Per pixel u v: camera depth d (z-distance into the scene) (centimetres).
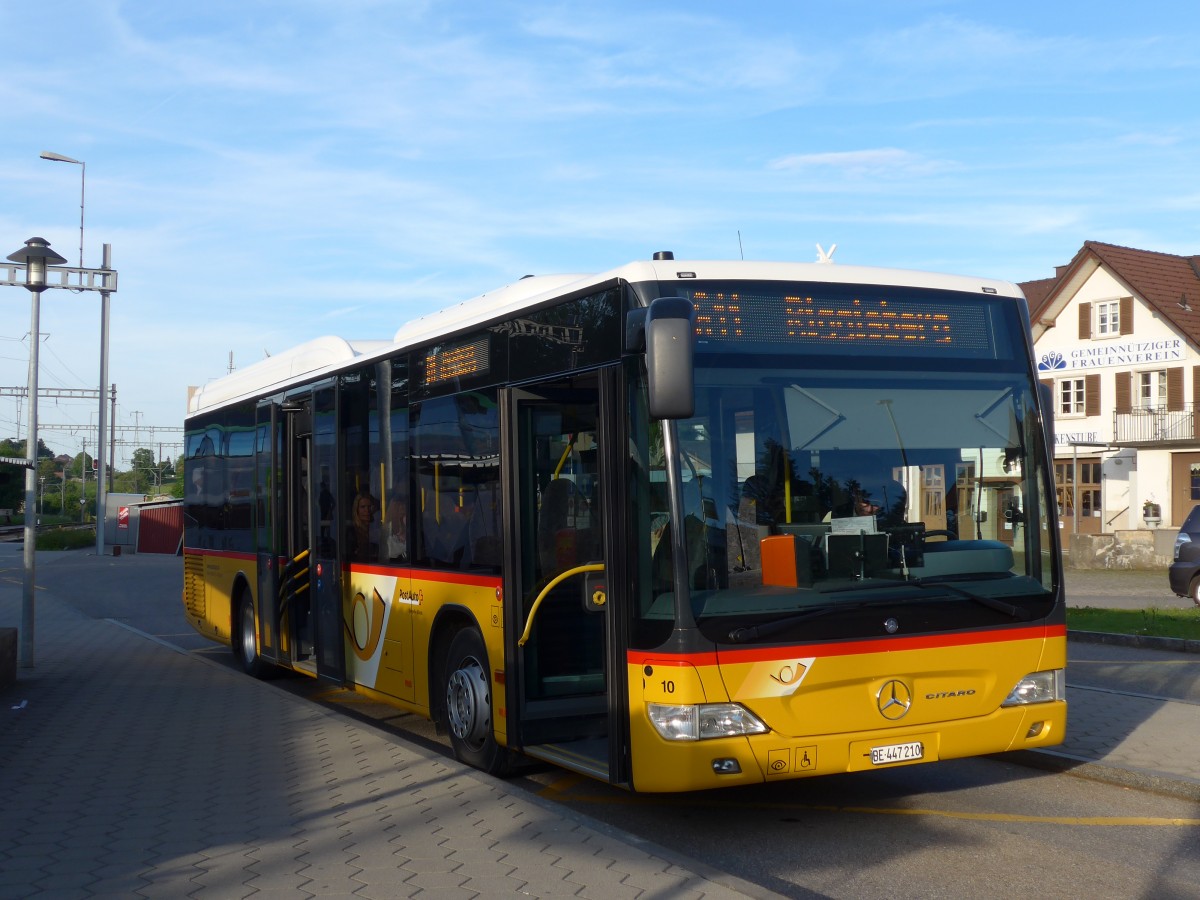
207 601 1571
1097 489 5128
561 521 767
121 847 638
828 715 659
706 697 636
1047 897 596
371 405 1044
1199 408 4753
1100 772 844
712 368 672
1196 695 1157
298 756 871
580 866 587
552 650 789
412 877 576
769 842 696
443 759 830
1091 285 5128
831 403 691
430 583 915
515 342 805
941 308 733
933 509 701
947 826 728
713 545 650
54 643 1727
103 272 4122
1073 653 1488
